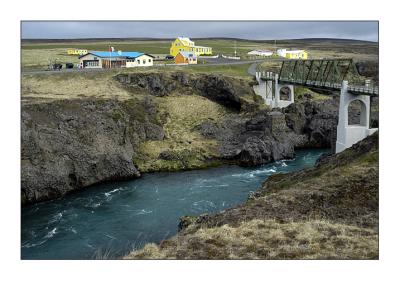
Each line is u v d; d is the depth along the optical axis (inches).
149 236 1803.6
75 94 3208.7
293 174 2156.7
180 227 1822.1
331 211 1283.2
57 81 3540.8
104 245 1706.4
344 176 1560.0
